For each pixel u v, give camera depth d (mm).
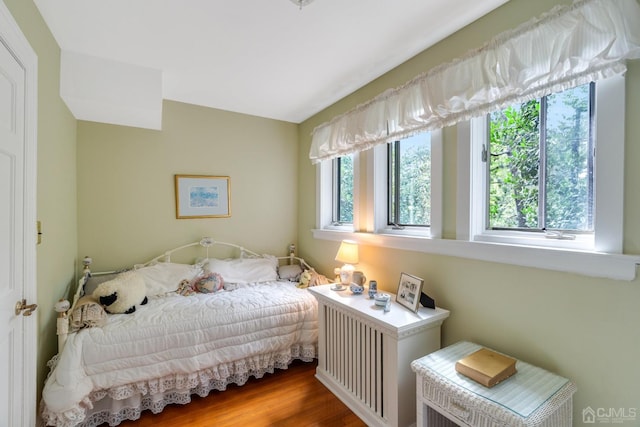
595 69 1207
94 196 2719
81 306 2002
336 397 2143
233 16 1705
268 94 2852
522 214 1628
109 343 1851
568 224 1452
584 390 1305
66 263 2271
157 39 1942
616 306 1219
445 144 1894
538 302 1455
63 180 2184
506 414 1099
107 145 2768
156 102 2352
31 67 1477
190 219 3146
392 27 1802
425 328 1748
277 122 3639
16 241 1354
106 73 2189
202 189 3195
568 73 1276
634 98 1178
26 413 1458
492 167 1764
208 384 2143
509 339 1563
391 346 1686
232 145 3361
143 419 1916
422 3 1588
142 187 2922
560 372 1380
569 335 1353
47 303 1810
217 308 2299
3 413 1259
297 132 3762
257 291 2752
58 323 1753
